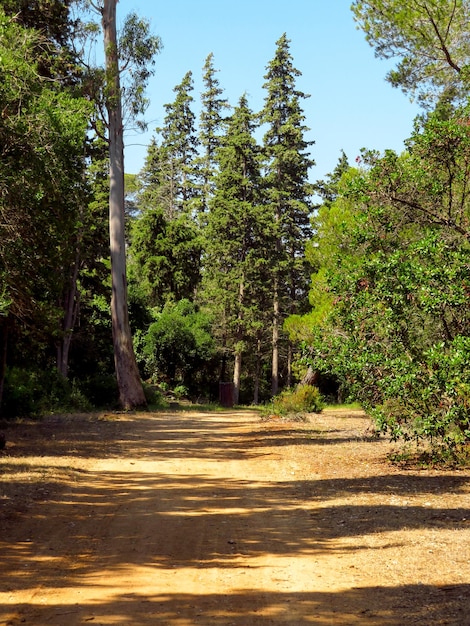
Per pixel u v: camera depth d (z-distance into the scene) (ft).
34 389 92.79
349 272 44.45
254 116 207.10
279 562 24.09
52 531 28.37
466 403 39.22
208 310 193.06
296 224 203.72
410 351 42.19
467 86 64.54
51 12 86.84
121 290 102.47
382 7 66.44
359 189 46.16
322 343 44.09
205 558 24.59
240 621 18.33
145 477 42.14
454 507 32.27
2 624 18.03
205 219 249.34
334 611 19.03
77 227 68.54
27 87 56.13
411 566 23.11
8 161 55.83
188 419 89.25
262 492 37.37
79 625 17.98
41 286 69.31
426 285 39.86
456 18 64.34
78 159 65.36
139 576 22.36
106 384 112.16
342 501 34.47
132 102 101.60
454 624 17.61
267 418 89.35
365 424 77.36
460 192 46.88
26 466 43.78
